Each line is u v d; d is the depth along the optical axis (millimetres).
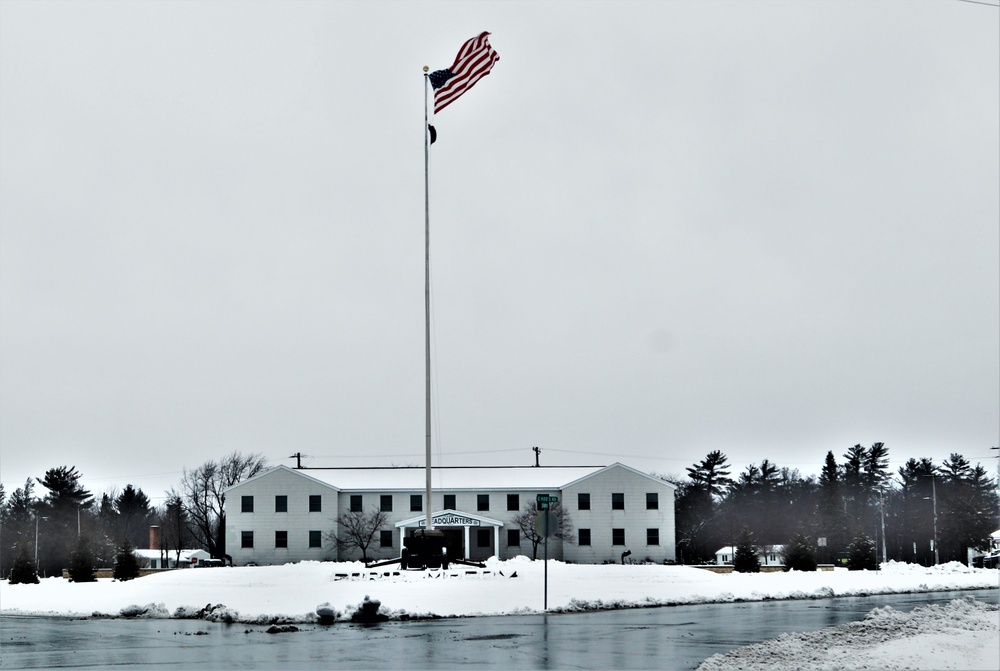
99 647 22609
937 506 110125
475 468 90250
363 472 88750
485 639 23734
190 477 115500
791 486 139500
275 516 83375
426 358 48312
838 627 24109
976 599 38750
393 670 18484
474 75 45969
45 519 111125
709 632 25359
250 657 20484
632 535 82938
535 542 82250
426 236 47750
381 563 59062
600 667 18812
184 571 60000
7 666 19391
